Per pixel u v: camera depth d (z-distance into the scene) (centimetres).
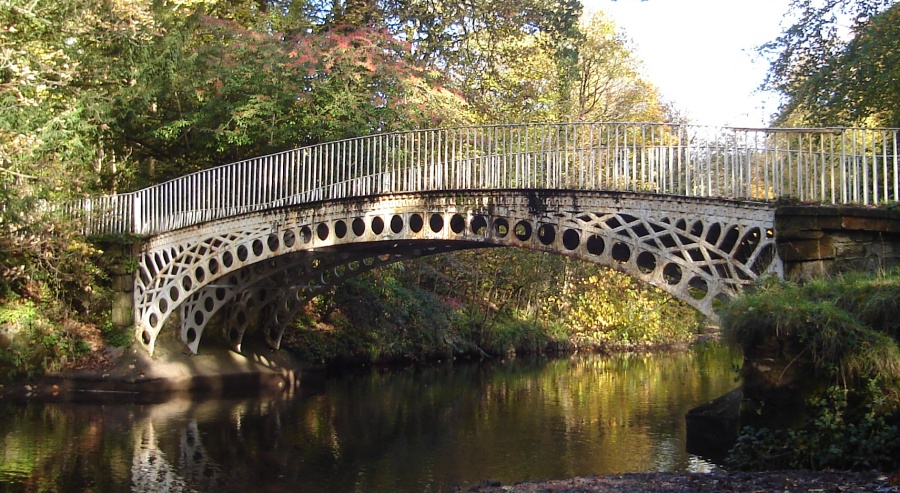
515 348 3834
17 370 2241
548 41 3444
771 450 1072
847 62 2147
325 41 2612
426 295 3334
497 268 3878
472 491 1092
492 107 3434
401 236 1864
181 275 2305
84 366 2298
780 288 1205
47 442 1664
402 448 1620
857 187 1332
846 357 1038
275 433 1775
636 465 1430
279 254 2097
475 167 1792
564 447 1608
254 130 2538
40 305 2334
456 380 2761
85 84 2658
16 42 2227
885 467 987
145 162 2964
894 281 1102
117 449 1608
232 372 2452
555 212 1630
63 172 2344
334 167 2330
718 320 1363
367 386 2573
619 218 1547
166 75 2645
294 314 2684
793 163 1536
